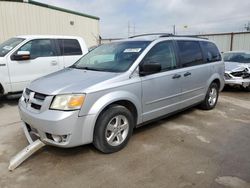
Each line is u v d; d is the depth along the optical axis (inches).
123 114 138.9
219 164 124.9
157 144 149.4
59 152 137.7
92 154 135.9
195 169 120.0
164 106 167.6
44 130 121.5
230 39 597.6
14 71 237.6
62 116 117.2
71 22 585.6
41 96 127.0
